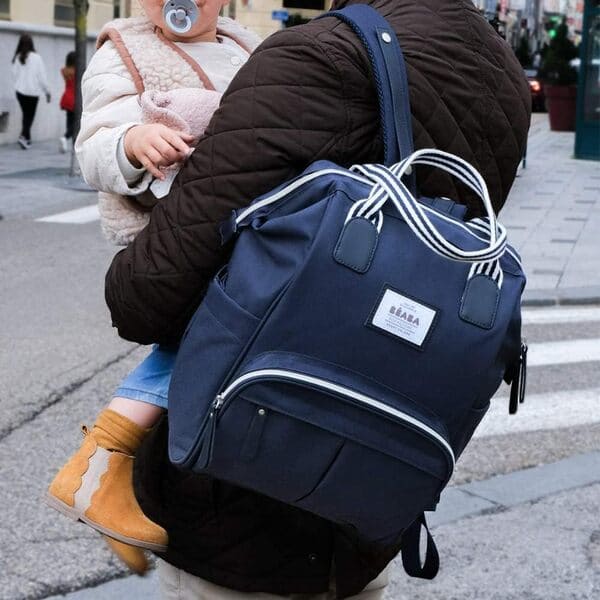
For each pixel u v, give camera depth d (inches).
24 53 832.3
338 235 66.9
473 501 193.9
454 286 68.2
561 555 173.2
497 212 84.0
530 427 239.8
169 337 77.7
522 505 193.5
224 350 69.0
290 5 1259.8
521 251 463.2
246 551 80.4
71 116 823.1
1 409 235.6
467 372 68.3
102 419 81.0
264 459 68.6
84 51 700.0
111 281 76.5
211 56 82.4
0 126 873.5
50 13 928.9
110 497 79.4
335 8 83.7
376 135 74.2
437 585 162.6
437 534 179.8
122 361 278.8
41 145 889.5
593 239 497.4
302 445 67.7
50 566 162.2
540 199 639.1
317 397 67.0
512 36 2255.2
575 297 381.7
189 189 73.3
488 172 80.0
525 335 335.6
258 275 68.6
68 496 79.0
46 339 298.0
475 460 216.5
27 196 598.5
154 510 82.4
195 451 70.8
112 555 165.9
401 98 73.1
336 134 72.7
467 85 76.9
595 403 261.1
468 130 77.5
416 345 67.4
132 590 156.0
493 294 68.9
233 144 72.1
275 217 69.7
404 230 68.4
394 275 67.2
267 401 67.1
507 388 270.1
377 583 88.2
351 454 67.9
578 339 331.9
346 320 66.9
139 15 85.4
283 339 67.4
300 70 72.3
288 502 71.8
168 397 73.3
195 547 81.5
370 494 69.6
